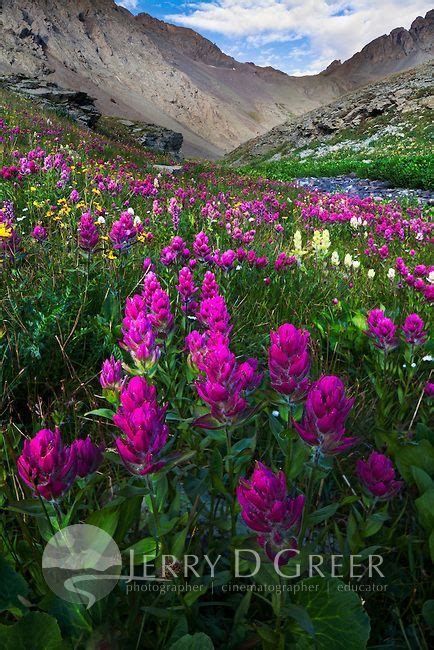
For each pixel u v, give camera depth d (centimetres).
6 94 2919
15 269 389
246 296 451
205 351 216
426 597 182
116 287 391
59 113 3150
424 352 370
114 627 146
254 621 160
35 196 686
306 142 6575
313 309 461
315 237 593
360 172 2969
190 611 159
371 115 6159
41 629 136
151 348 221
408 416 295
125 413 150
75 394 281
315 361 333
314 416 151
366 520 178
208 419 169
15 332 308
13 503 153
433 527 194
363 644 151
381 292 539
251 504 135
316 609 160
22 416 277
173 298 404
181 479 216
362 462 178
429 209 1545
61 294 369
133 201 888
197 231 748
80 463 156
